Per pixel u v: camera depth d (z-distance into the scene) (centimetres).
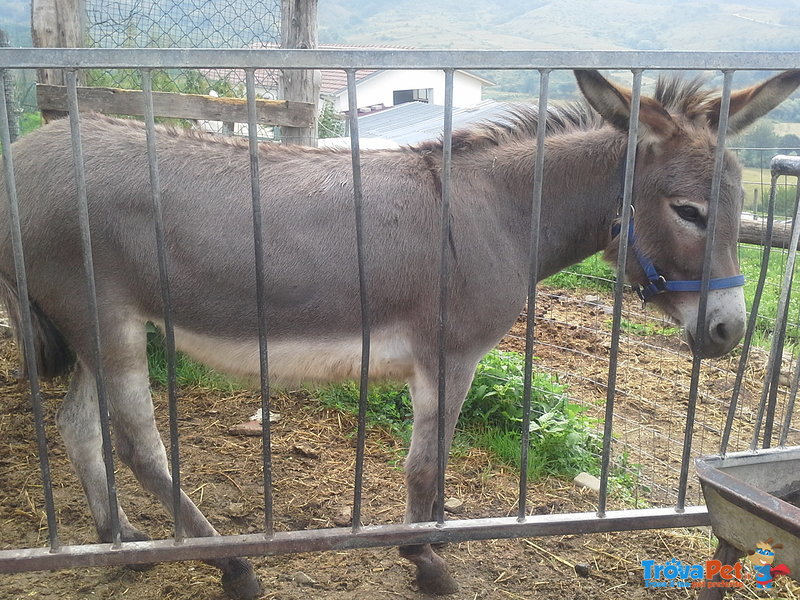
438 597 272
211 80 591
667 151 254
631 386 515
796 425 457
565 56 205
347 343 258
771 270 758
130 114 450
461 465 380
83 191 200
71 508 319
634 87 212
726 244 252
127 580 273
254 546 229
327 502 339
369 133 816
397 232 250
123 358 246
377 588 276
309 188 247
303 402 446
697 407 484
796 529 186
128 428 253
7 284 250
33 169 235
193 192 238
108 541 278
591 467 388
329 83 2136
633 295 751
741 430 450
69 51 188
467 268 254
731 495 204
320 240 245
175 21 556
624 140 264
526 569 293
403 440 400
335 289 247
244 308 247
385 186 254
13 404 412
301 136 494
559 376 523
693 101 264
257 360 260
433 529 239
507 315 269
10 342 485
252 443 392
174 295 244
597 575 290
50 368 260
